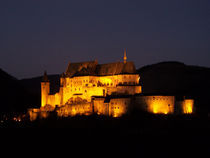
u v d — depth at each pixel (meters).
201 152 156.00
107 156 155.50
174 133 175.12
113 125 189.62
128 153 157.62
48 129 192.12
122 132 179.88
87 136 176.50
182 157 152.50
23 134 185.88
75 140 173.75
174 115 193.12
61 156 158.88
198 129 181.00
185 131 178.00
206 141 165.50
